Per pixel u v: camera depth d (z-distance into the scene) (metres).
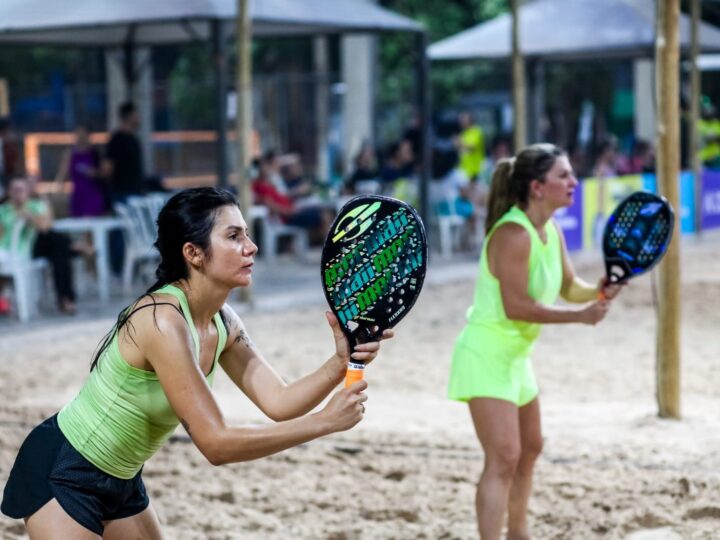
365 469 8.68
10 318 16.36
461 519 7.59
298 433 4.34
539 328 6.60
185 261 4.65
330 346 14.12
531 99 28.77
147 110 27.94
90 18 17.92
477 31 25.28
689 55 25.19
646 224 6.68
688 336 14.32
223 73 18.30
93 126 32.50
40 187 26.67
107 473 4.82
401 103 37.47
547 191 6.51
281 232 22.36
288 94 29.61
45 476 4.76
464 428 9.84
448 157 24.56
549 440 9.23
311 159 29.98
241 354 4.98
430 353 13.60
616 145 31.70
